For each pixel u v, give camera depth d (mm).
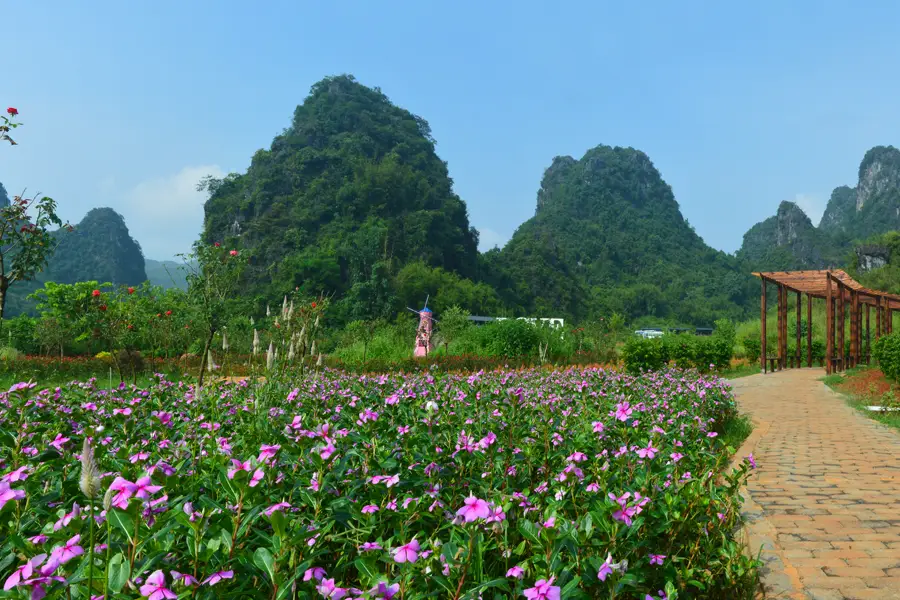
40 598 1554
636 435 3916
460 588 1905
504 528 2152
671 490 3014
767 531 3855
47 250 9383
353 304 78188
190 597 1738
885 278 51312
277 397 5426
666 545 2893
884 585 3064
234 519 2025
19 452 2992
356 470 2891
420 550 2078
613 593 2121
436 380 6844
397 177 106438
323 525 2279
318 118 118812
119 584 1591
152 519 1953
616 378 7750
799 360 21266
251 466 2162
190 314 13031
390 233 96750
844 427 7934
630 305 145000
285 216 97625
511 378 8055
